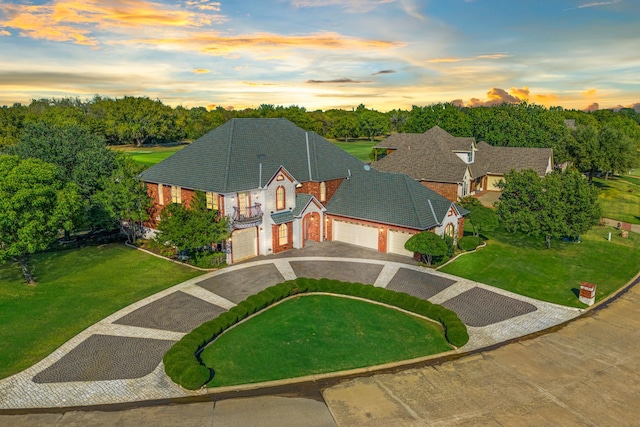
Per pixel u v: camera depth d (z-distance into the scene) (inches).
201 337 871.1
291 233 1499.8
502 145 3097.9
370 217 1477.6
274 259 1400.1
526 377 790.5
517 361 843.4
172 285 1187.3
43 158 1617.9
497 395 738.2
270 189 1421.0
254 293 1139.9
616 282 1248.2
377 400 725.9
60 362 823.7
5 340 900.6
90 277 1242.6
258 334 935.0
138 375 785.6
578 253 1494.8
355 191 1598.2
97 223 1534.2
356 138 6333.7
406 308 1047.0
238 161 1437.0
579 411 697.0
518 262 1391.5
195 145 1577.3
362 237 1528.1
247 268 1317.7
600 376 794.2
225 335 928.9
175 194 1497.3
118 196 1464.1
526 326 983.6
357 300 1108.5
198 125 5142.7
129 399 720.3
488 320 1009.5
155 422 664.4
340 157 1748.3
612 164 2588.6
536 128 3191.4
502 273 1294.3
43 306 1056.8
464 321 1002.7
